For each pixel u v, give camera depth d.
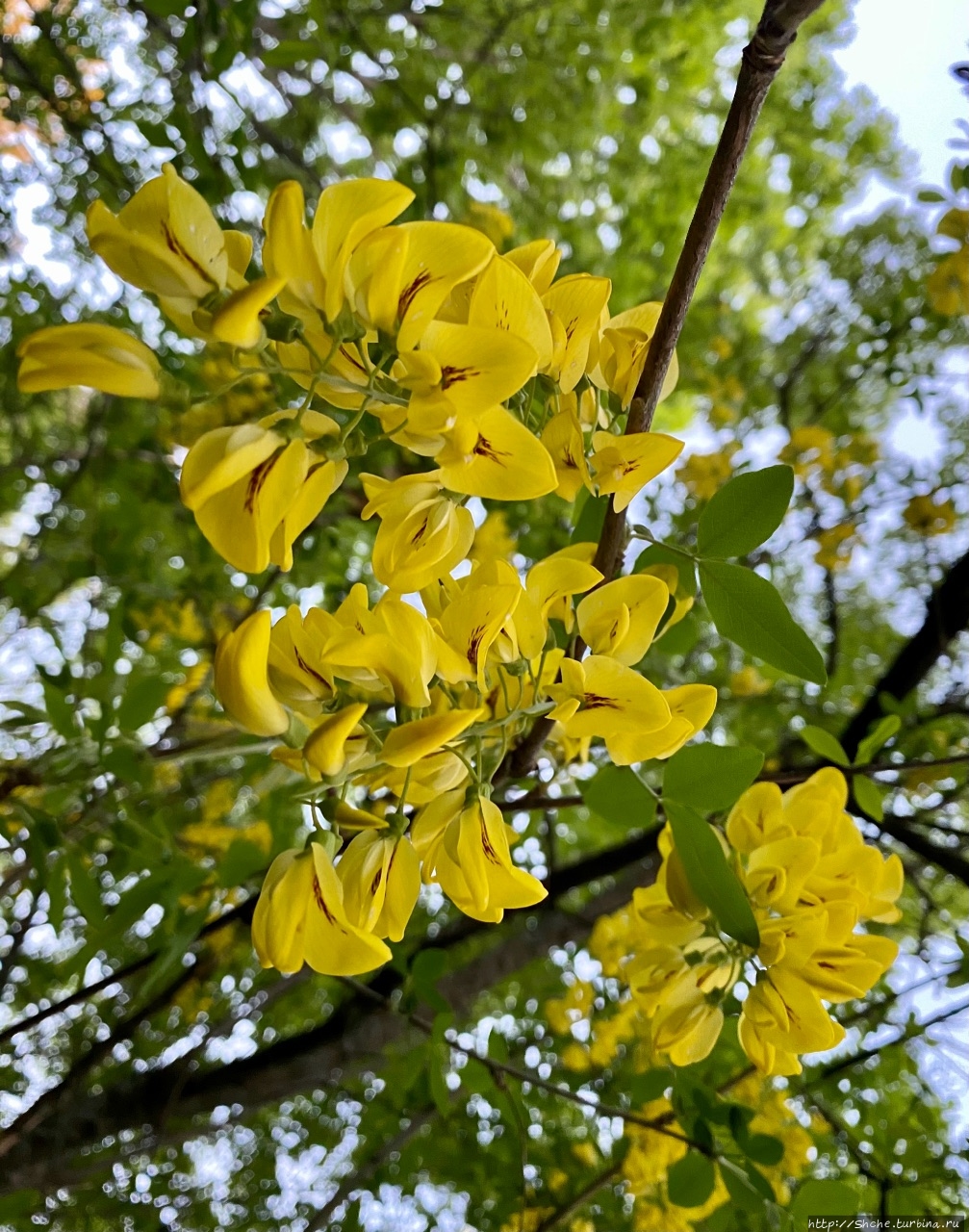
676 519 0.62
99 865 0.39
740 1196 0.24
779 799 0.20
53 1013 0.32
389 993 0.54
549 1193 0.51
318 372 0.12
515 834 0.20
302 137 0.68
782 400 0.76
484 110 0.70
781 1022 0.18
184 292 0.12
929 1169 0.38
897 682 0.46
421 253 0.12
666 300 0.15
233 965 0.59
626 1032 0.49
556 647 0.17
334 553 0.55
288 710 0.14
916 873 0.49
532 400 0.17
